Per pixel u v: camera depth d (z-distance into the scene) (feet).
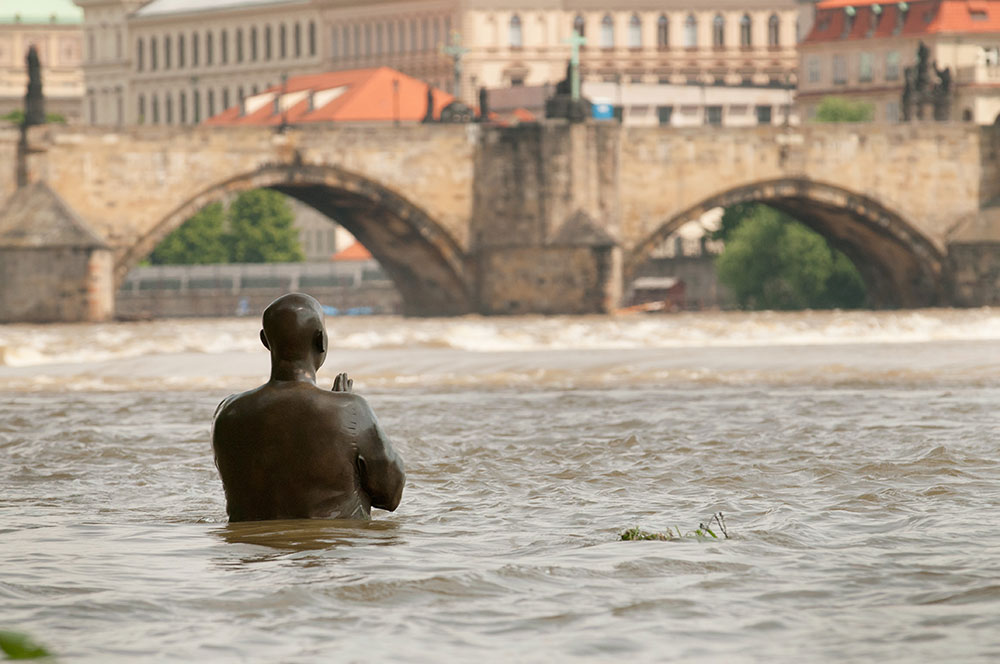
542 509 137.39
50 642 85.35
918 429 211.41
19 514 135.85
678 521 129.39
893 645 84.99
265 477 121.49
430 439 204.74
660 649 84.53
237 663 81.35
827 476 159.84
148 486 159.02
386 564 106.73
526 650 84.33
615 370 398.42
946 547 114.01
